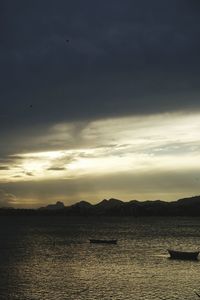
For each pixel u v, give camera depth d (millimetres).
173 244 144375
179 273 77938
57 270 80625
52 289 62531
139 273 77688
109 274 76250
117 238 169500
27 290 61750
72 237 173250
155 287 64562
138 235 191500
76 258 100312
